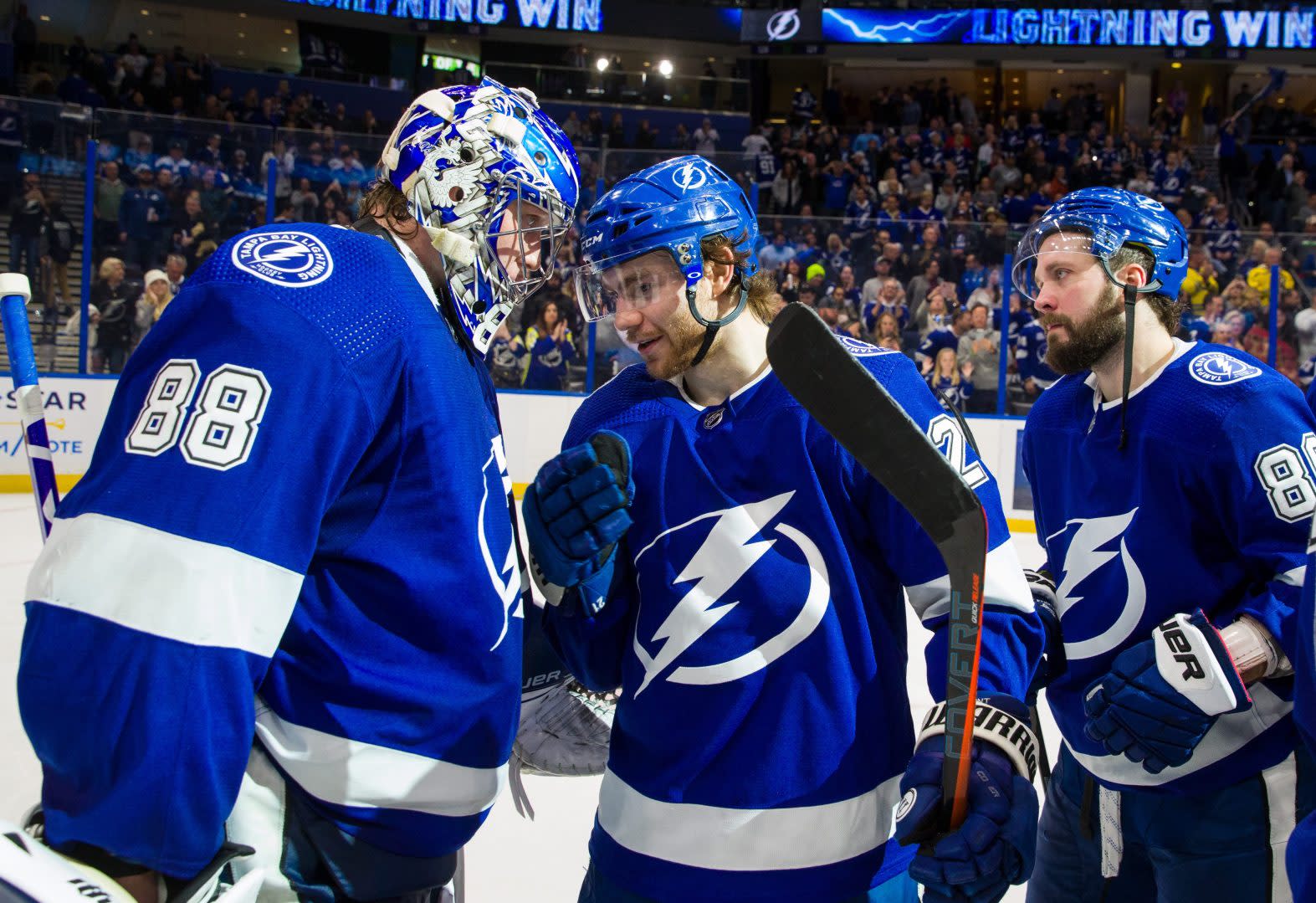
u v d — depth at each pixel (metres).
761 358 1.38
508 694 1.24
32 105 7.67
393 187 1.30
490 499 1.24
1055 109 16.42
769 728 1.30
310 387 1.05
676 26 15.90
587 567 1.31
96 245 7.92
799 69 18.28
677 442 1.39
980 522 1.14
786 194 13.03
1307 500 1.53
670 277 1.34
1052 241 1.76
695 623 1.33
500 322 1.35
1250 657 1.50
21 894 0.91
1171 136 15.27
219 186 8.16
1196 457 1.62
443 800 1.18
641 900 1.36
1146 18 15.47
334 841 1.13
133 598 0.96
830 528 1.31
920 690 3.98
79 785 0.98
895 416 1.11
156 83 13.89
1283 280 7.73
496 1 15.70
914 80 18.16
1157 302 1.74
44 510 1.37
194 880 1.01
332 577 1.13
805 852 1.29
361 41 16.47
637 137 14.84
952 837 1.14
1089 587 1.77
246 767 1.04
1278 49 15.27
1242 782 1.61
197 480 0.99
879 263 8.14
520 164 1.27
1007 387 8.09
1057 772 1.91
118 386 1.08
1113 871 1.72
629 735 1.40
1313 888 1.08
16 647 4.16
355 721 1.13
